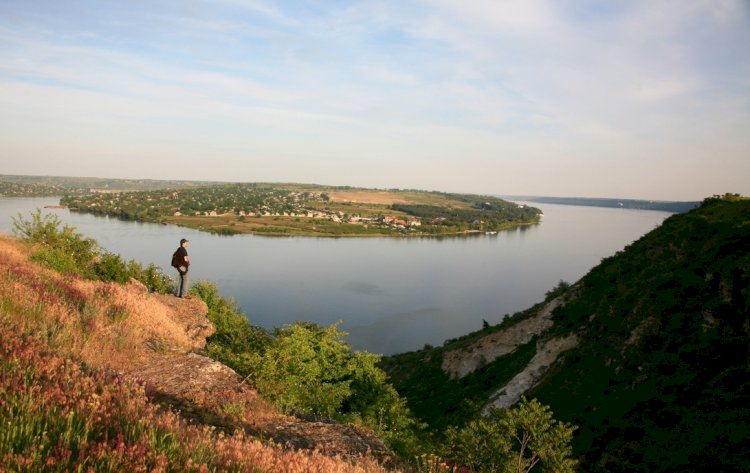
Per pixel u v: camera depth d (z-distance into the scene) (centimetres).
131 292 1353
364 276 14150
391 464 680
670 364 2097
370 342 8656
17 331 557
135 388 480
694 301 2323
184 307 1509
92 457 296
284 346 1227
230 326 1627
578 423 2209
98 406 372
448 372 4516
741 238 2470
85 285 1184
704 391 1814
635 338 2470
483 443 1180
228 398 754
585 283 3862
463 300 11744
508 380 3522
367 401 1653
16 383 351
